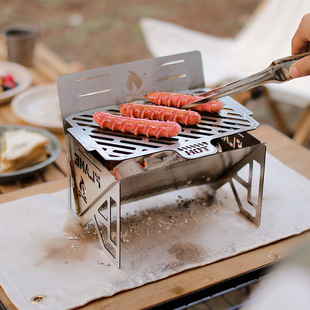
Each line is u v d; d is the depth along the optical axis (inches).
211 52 97.0
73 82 37.6
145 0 193.8
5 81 68.2
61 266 34.5
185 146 32.7
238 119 37.4
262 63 93.4
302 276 15.1
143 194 39.3
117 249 33.7
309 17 36.0
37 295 31.3
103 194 33.8
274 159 50.4
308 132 76.4
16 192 44.4
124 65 39.8
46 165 49.3
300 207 42.4
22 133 52.8
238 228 39.4
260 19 97.9
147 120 34.7
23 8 179.5
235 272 34.3
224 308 32.4
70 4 186.5
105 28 165.6
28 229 38.6
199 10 182.9
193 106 37.5
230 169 41.2
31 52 79.8
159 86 42.3
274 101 85.5
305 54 32.8
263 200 43.4
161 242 37.5
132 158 30.8
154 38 96.8
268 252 36.6
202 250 36.5
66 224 39.6
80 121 36.9
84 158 35.3
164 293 32.1
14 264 34.4
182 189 45.3
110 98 39.9
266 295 15.6
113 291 31.9
